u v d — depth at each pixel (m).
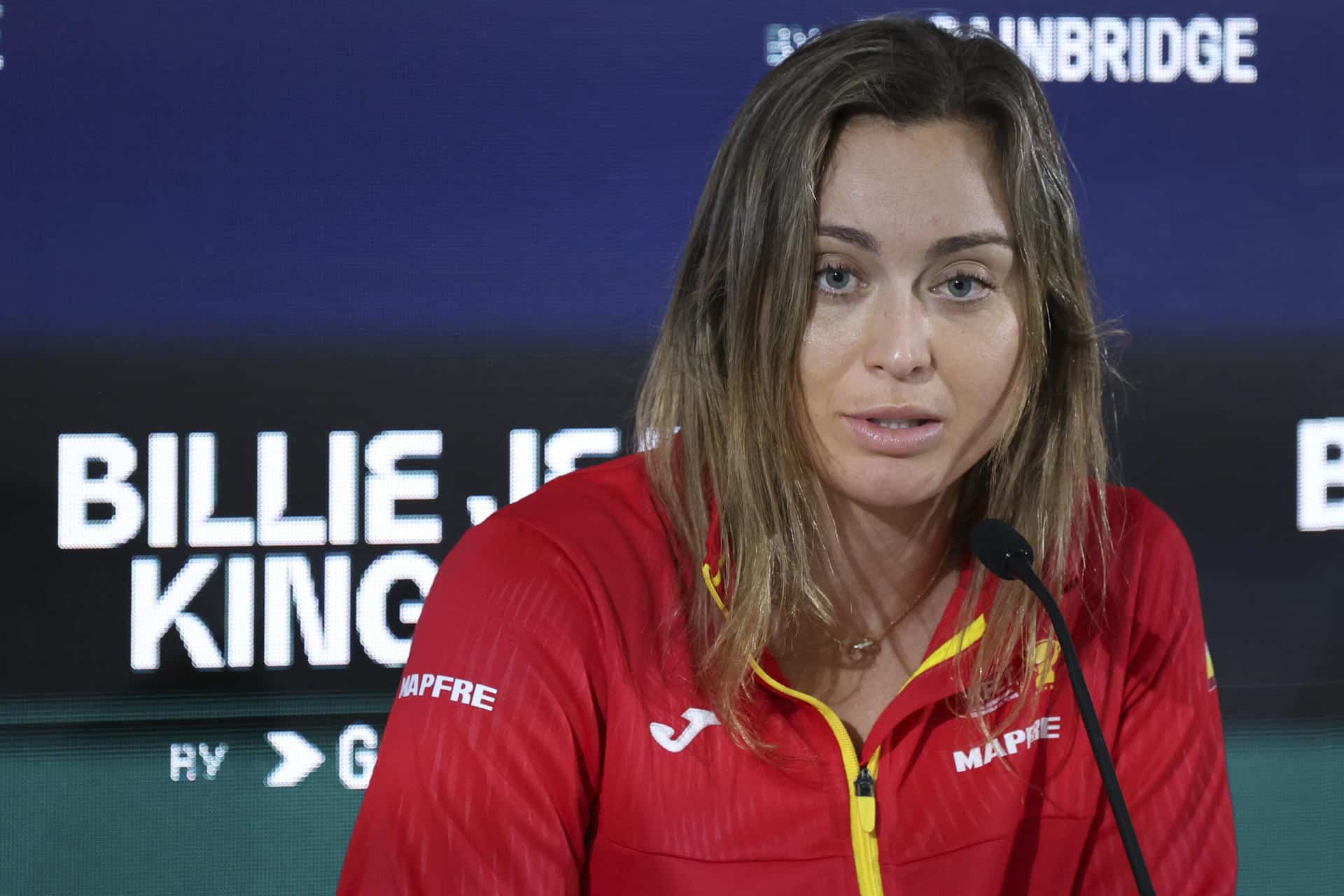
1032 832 3.58
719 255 3.46
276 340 7.20
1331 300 7.62
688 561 3.51
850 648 3.56
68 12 7.00
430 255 7.28
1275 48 7.55
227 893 7.27
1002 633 3.53
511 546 3.43
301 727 7.27
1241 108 7.55
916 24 3.23
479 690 3.21
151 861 7.21
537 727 3.18
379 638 7.30
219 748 7.24
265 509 7.22
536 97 7.29
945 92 3.06
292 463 7.23
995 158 3.10
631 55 7.33
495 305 7.33
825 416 3.16
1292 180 7.59
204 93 7.10
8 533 7.07
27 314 7.04
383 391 7.27
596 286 7.36
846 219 3.03
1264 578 7.62
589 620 3.32
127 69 7.05
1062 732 3.66
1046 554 3.69
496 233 7.31
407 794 3.17
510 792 3.14
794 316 3.10
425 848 3.11
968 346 3.09
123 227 7.09
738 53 7.38
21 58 6.98
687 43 7.35
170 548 7.17
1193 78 7.52
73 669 7.14
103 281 7.09
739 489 3.36
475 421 7.33
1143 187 7.52
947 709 3.46
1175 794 3.83
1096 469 3.79
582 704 3.25
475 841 3.11
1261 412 7.61
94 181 7.05
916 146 3.04
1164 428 7.55
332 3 7.15
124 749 7.18
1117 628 3.83
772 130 3.15
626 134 7.34
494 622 3.28
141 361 7.13
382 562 7.30
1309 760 7.66
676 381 3.66
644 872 3.28
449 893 3.08
